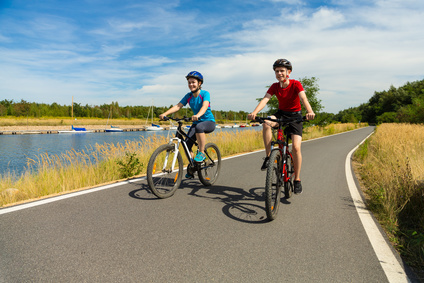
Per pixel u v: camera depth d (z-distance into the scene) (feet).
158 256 8.11
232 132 46.70
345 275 7.46
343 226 11.07
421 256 8.64
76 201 13.07
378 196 14.39
